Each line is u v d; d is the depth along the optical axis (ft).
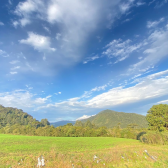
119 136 246.47
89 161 51.83
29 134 256.73
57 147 103.55
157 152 71.26
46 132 256.11
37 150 84.99
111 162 53.72
